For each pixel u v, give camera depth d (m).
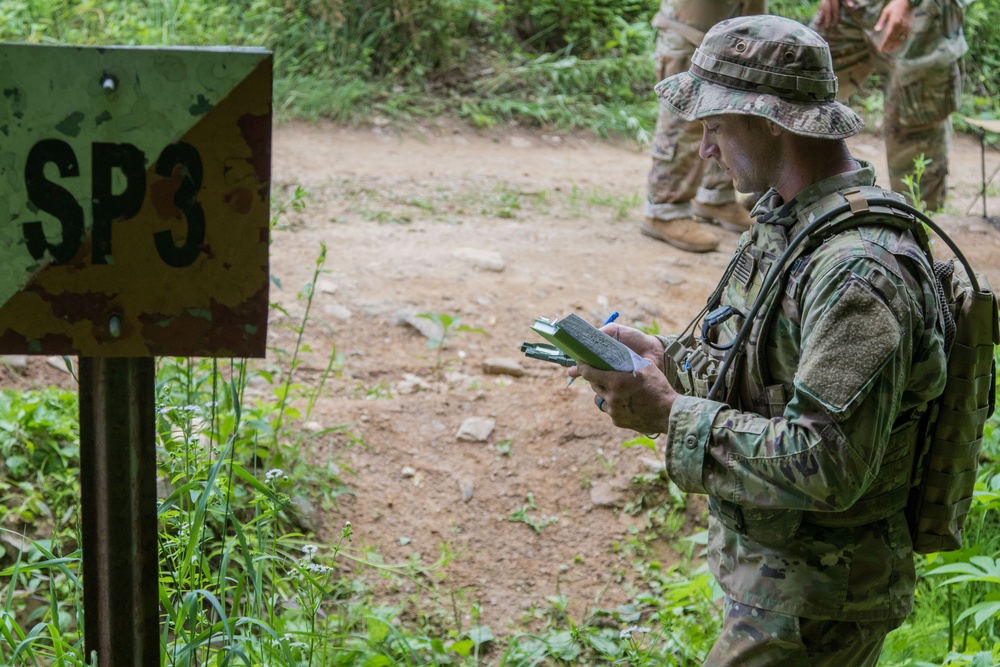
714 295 2.22
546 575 3.50
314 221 5.79
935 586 3.19
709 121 2.07
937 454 2.06
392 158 7.25
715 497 2.11
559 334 1.95
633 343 2.35
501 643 3.21
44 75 1.45
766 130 2.00
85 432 1.68
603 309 5.00
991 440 3.66
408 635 3.12
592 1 9.68
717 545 2.17
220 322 1.56
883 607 2.03
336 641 2.98
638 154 8.32
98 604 1.75
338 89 8.02
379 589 3.28
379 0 8.69
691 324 2.37
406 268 5.20
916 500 2.11
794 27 2.00
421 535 3.54
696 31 5.50
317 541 3.37
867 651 2.09
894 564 2.04
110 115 1.47
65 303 1.53
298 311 4.61
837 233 1.91
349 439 3.79
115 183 1.50
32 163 1.48
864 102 9.86
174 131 1.48
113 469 1.65
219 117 1.48
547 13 9.80
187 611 2.23
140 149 1.49
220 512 2.87
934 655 2.94
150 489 1.70
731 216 6.16
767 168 2.03
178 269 1.54
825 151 2.00
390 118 8.06
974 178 8.16
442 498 3.71
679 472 1.93
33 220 1.50
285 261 5.15
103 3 7.84
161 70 1.46
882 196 1.93
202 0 8.14
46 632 2.86
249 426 3.44
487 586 3.42
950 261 2.11
